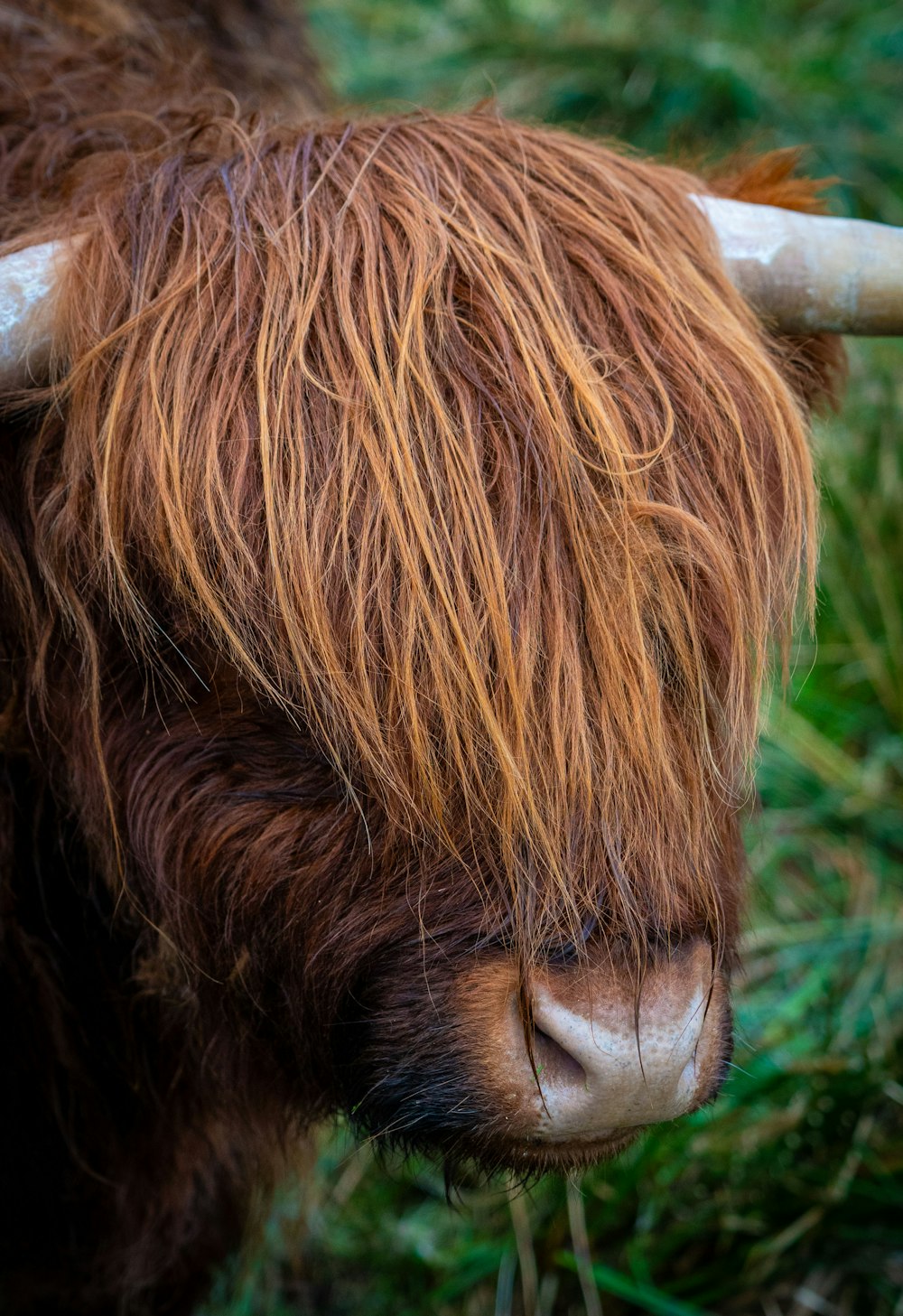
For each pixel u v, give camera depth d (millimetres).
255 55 2590
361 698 2004
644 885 1998
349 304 2018
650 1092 2000
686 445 2031
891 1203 2537
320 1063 2115
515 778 1988
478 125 2113
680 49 4234
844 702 3291
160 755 2086
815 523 2092
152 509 2027
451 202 2061
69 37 2383
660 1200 2574
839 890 3006
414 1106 2041
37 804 2176
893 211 4055
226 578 2016
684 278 2076
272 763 2059
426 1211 2637
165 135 2188
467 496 1992
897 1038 2648
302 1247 2600
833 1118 2572
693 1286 2549
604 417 1996
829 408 2277
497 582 1983
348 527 1998
